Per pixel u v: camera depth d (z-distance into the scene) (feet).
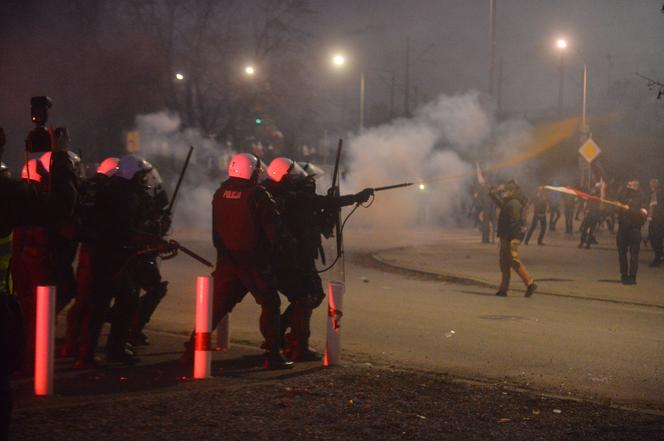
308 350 31.60
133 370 29.25
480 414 24.03
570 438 21.88
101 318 29.53
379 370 29.81
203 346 27.81
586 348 36.17
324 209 31.53
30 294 28.45
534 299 51.83
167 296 50.85
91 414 22.79
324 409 24.03
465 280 60.23
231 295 30.19
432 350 35.12
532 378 30.37
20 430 21.04
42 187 21.30
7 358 16.31
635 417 24.32
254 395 25.45
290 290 31.37
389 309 46.52
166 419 22.56
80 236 26.63
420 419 23.27
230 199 29.27
